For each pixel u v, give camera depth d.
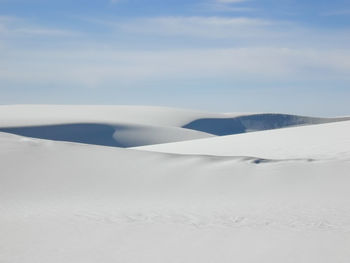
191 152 34.88
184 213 12.40
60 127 96.25
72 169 19.23
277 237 9.58
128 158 20.73
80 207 13.74
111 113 135.75
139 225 10.98
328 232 9.91
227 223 11.03
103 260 8.28
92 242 9.52
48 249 9.06
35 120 102.19
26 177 18.23
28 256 8.62
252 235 9.80
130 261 8.20
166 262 8.09
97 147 22.73
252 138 40.69
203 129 143.62
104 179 18.03
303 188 15.84
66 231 10.52
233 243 9.20
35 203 14.69
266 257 8.21
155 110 148.25
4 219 11.95
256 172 18.08
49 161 20.17
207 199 14.86
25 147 22.03
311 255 8.24
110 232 10.34
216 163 19.50
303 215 11.77
